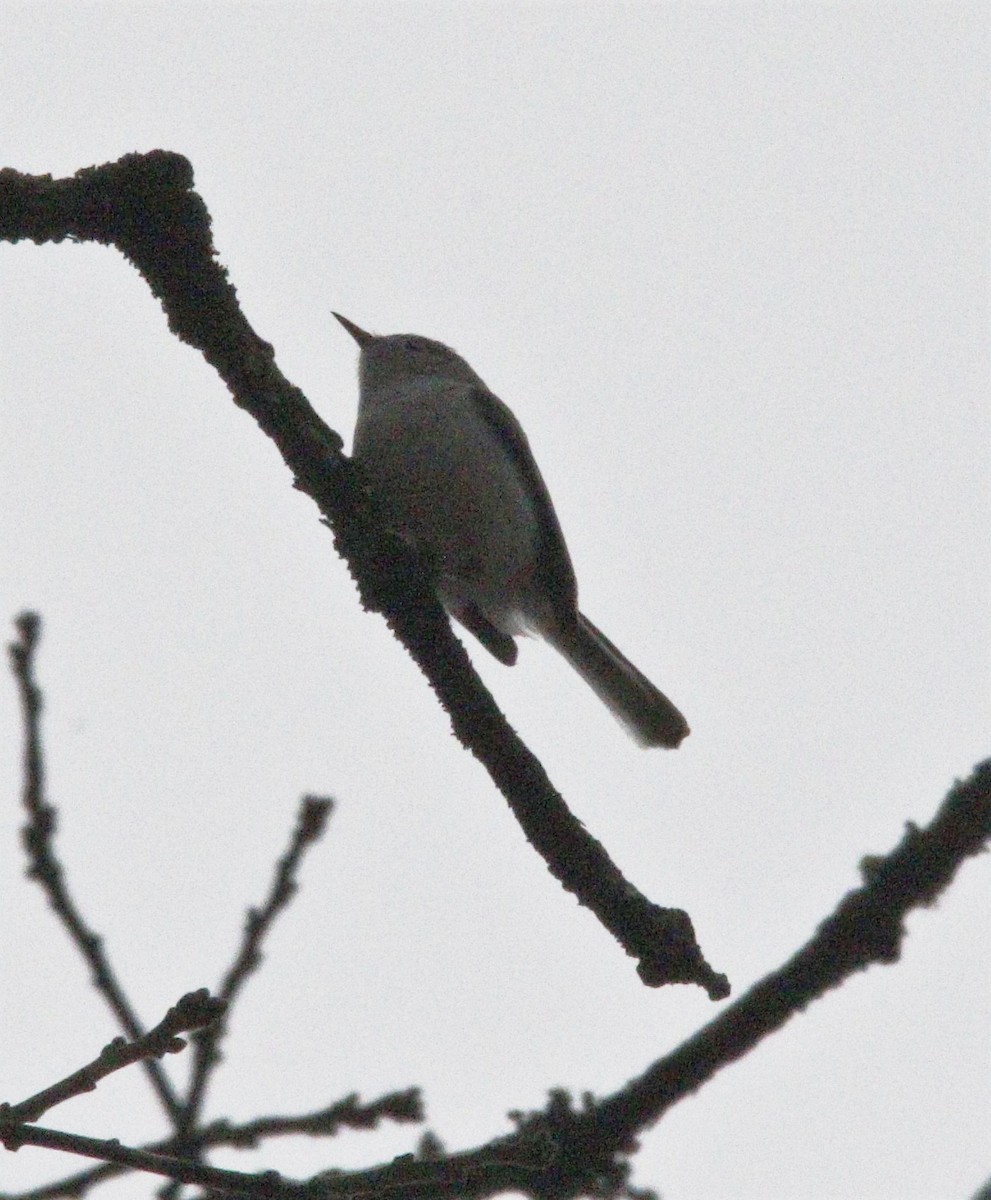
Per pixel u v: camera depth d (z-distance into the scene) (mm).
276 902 7715
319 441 6641
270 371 6609
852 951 5945
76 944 7328
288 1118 6992
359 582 6691
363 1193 5672
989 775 5695
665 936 6273
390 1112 6988
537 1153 6035
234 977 7492
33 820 7535
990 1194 6305
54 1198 6648
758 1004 6152
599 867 6379
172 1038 5141
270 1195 5242
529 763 6520
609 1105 6316
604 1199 6207
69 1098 5129
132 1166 5145
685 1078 6250
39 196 6160
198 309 6465
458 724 6547
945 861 5734
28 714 7680
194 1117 6949
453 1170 6008
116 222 6223
